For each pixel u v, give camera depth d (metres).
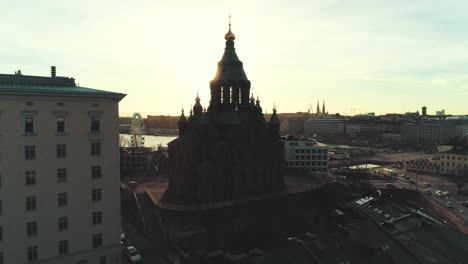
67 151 53.88
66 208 54.06
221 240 76.19
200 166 96.19
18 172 50.31
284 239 80.25
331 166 194.75
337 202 102.00
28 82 57.00
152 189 107.38
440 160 177.00
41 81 58.22
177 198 95.38
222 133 104.69
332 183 124.31
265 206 96.19
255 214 91.19
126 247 71.75
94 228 56.59
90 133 55.69
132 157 155.12
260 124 112.50
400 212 78.06
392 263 52.81
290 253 49.00
